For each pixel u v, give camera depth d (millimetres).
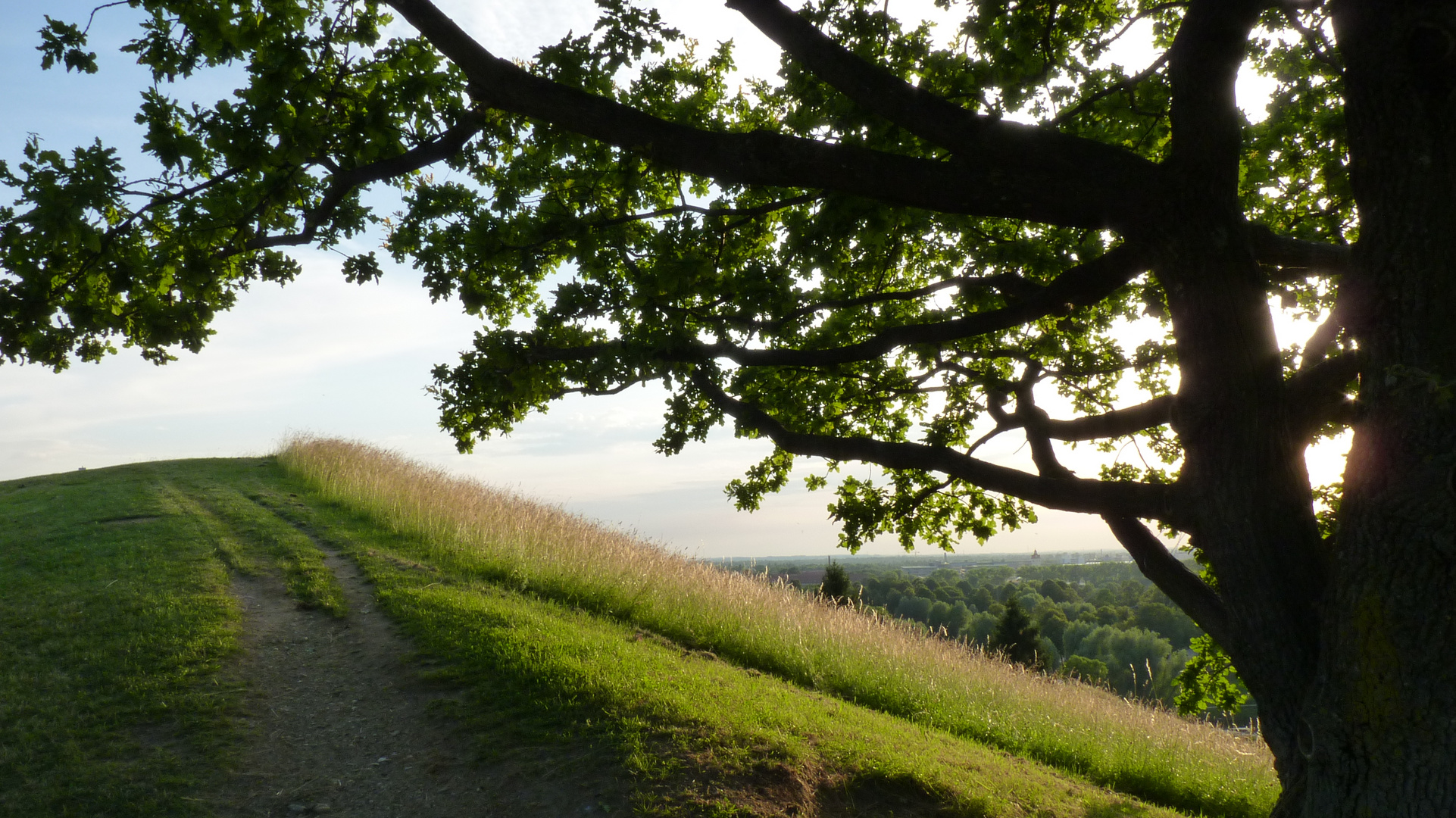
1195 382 3123
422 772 5621
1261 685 3064
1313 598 2955
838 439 4289
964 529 6957
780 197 5102
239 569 10836
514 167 5223
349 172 4164
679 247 4840
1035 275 5176
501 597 9945
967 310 5637
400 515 14234
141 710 6395
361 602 9594
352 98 4301
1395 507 2549
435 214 5047
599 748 5594
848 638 10508
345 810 5211
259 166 3885
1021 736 8523
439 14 3781
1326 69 4926
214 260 4184
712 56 5398
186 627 8188
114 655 7438
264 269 4867
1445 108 2469
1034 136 3221
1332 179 5156
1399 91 2512
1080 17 4891
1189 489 3205
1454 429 2459
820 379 6332
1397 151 2549
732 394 6340
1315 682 2809
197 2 4027
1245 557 3021
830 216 4281
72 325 4074
